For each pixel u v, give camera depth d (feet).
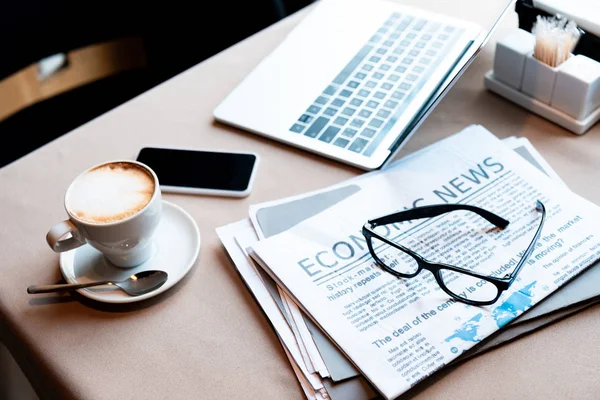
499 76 2.50
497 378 1.70
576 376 1.68
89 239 1.92
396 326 1.79
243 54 2.87
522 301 1.82
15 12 3.62
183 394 1.74
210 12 3.92
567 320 1.81
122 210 1.91
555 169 2.24
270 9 3.70
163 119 2.61
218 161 2.39
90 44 4.00
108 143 2.52
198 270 2.05
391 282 1.91
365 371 1.69
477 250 1.98
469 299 1.85
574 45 2.37
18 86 3.79
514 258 1.94
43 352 1.88
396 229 2.06
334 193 2.20
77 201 1.94
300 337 1.81
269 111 2.54
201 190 2.28
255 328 1.88
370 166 2.27
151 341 1.87
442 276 1.91
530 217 2.04
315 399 1.69
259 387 1.74
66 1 3.78
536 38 2.33
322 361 1.74
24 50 3.75
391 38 2.76
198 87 2.74
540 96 2.41
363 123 2.43
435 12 2.86
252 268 2.01
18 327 1.95
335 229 2.07
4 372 2.40
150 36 4.17
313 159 2.37
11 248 2.17
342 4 2.99
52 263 2.11
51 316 1.96
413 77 2.57
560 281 1.85
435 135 2.41
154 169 2.38
